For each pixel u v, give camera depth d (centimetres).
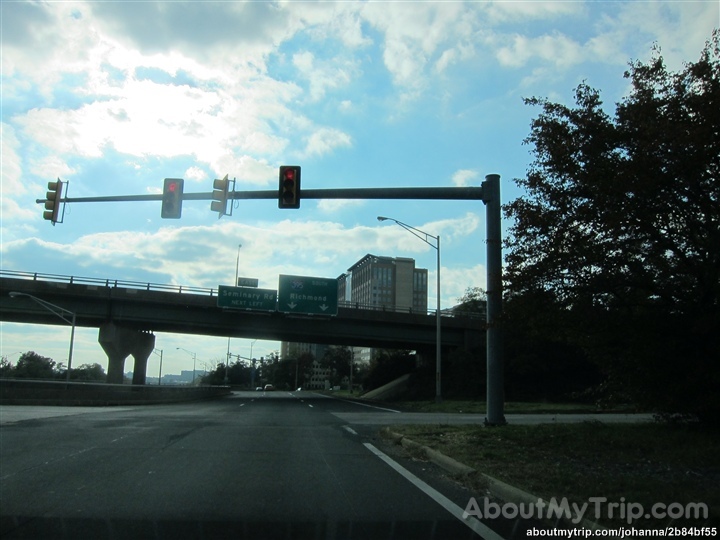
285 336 5459
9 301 4547
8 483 841
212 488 830
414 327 5353
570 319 1294
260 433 1570
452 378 5119
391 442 1423
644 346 1237
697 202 1127
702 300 1187
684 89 1126
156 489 814
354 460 1121
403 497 794
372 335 5225
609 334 1280
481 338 5384
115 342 4722
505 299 1350
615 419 2141
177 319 4831
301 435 1553
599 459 1007
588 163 1180
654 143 1048
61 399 2944
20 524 632
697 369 1176
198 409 2842
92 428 1594
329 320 5138
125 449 1189
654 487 757
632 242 1214
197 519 664
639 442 1133
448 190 1641
